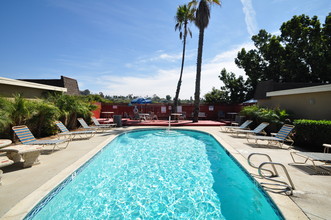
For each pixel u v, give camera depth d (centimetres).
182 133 1034
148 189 372
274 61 1873
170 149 686
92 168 487
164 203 322
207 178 425
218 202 324
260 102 1277
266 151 561
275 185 312
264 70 1969
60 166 411
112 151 656
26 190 293
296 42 1681
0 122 551
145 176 437
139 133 1024
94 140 727
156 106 1755
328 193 284
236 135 876
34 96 877
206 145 750
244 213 289
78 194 352
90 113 1138
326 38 1545
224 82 2206
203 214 288
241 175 428
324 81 1638
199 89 1380
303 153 408
